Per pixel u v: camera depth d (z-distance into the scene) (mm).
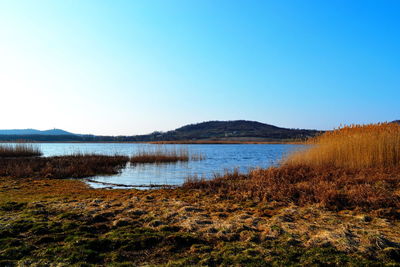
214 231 6395
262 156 38156
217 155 40562
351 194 8977
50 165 20984
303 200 9328
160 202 9688
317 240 5668
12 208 8492
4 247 5465
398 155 12766
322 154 15188
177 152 34406
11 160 24406
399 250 5121
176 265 4766
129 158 31125
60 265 4801
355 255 5039
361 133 15359
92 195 11500
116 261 5000
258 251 5266
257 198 10031
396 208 8008
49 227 6574
